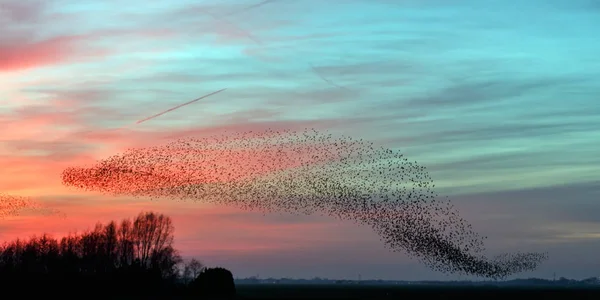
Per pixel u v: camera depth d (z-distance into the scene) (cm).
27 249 11656
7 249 11538
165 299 10738
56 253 11931
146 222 13450
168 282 12431
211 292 11762
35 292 10494
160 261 13438
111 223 13062
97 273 11694
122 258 13100
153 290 11438
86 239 12625
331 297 15650
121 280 11269
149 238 13438
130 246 13238
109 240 12900
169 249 13612
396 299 15550
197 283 11831
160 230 13538
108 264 12694
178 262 13738
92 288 10975
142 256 13338
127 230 13275
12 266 11288
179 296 11206
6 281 10694
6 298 9944
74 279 11281
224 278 12000
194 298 11162
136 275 11438
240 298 12056
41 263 11600
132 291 11206
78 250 12481
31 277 11056
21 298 10050
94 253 12600
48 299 10056
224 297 11638
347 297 15850
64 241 12244
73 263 12000
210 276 11944
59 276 11325
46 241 11931
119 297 10725
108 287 11081
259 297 14250
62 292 10650
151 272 11712
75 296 10512
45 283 10969
